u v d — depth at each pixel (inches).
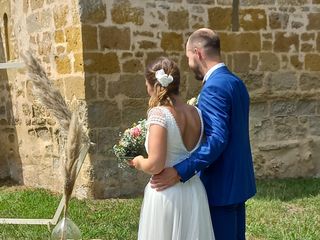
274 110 341.7
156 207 134.8
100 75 292.5
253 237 224.7
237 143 140.1
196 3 315.0
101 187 296.7
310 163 351.3
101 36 291.3
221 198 139.9
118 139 299.1
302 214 259.3
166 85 133.1
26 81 335.3
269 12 331.9
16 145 358.9
